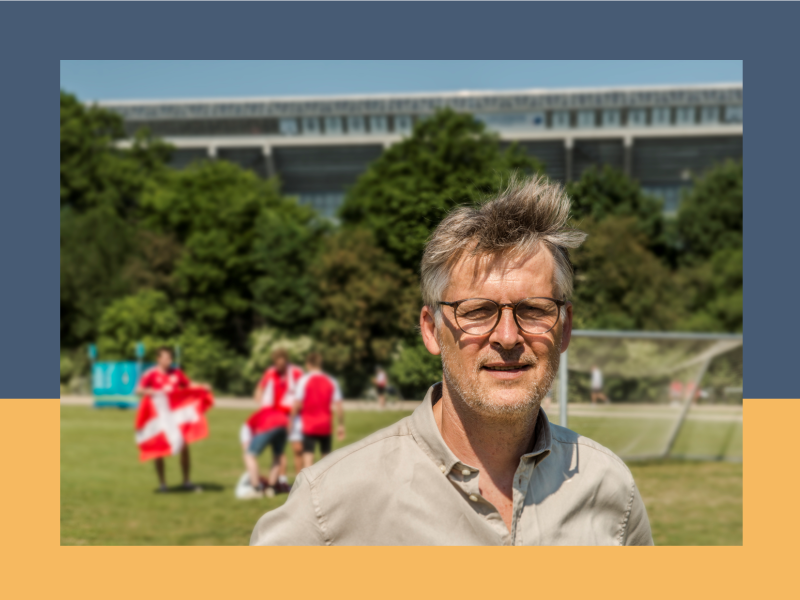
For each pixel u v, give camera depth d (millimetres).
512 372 2039
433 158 20016
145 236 40969
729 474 11531
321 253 35938
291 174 64625
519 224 2098
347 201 38344
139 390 10211
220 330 39250
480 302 2047
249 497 9617
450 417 2174
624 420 12242
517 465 2186
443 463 2117
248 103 61688
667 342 12133
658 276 29781
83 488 10305
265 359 34469
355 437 14750
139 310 36844
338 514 2107
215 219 41031
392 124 61250
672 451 13406
